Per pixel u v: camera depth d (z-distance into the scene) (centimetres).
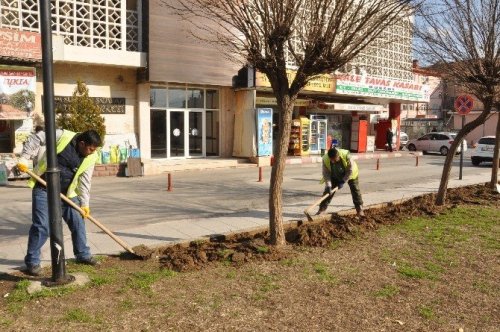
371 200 1030
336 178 855
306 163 2056
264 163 1881
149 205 1001
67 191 521
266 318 411
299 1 526
